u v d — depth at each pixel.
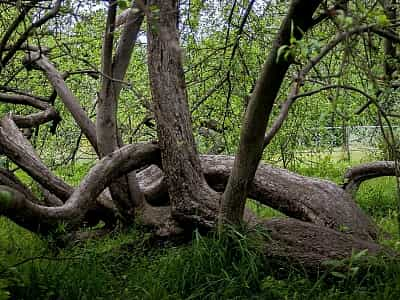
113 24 5.90
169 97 5.80
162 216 6.23
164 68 5.80
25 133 7.75
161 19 5.43
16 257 5.74
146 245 6.15
